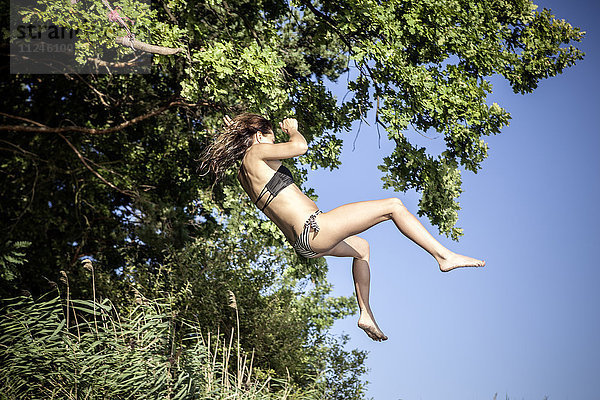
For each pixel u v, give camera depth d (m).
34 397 5.26
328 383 11.48
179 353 5.58
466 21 11.40
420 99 10.75
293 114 10.60
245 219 11.03
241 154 4.28
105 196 13.75
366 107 11.70
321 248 3.86
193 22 9.58
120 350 5.50
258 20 11.63
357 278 4.34
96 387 5.24
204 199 13.59
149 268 10.34
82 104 12.84
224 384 6.07
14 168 11.86
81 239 12.80
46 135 12.20
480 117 11.12
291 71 14.47
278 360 10.15
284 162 10.87
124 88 13.01
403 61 11.14
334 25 11.00
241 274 10.80
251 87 9.38
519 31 13.31
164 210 12.70
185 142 13.73
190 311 8.58
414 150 10.96
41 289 10.97
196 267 9.85
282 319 10.91
